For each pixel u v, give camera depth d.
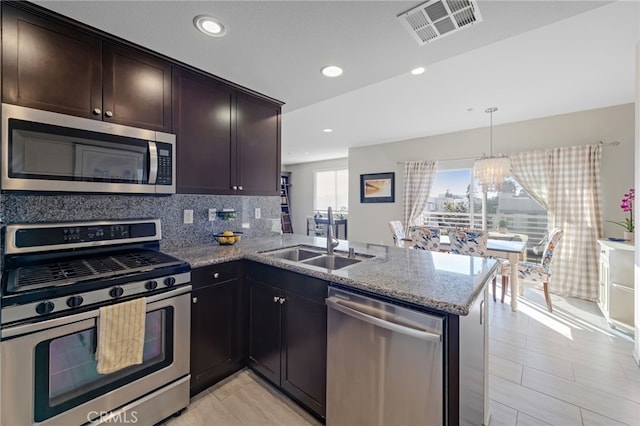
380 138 5.49
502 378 2.01
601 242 3.16
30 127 1.40
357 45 1.80
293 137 5.44
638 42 2.04
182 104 2.07
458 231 3.13
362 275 1.46
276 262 1.75
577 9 1.45
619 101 3.45
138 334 1.41
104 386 1.37
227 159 2.37
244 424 1.59
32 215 1.61
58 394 1.24
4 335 1.10
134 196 2.02
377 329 1.27
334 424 1.46
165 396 1.59
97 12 1.48
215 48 1.84
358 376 1.35
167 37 1.71
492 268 1.62
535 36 2.09
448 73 2.70
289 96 2.64
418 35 1.68
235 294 1.99
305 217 9.17
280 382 1.78
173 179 1.96
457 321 1.09
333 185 8.51
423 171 5.27
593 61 2.46
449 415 1.11
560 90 3.11
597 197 3.65
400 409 1.22
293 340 1.69
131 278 1.43
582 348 2.41
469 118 4.14
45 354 1.19
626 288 2.74
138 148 1.79
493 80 2.86
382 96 3.30
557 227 3.88
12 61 1.39
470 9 1.46
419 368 1.16
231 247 2.27
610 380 1.98
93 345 1.33
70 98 1.56
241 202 2.71
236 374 2.01
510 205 4.41
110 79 1.71
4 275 1.34
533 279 3.33
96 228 1.71
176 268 1.62
